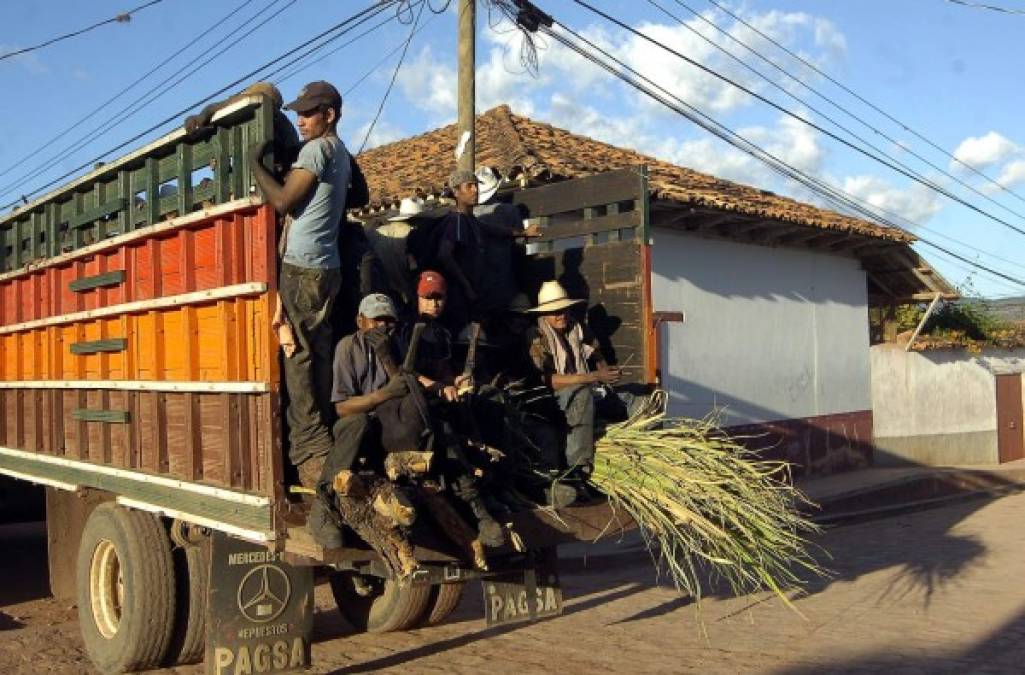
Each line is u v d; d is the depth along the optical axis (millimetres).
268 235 4879
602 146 15867
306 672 6371
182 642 6211
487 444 5367
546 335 6223
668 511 5637
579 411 5750
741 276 14570
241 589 5578
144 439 6035
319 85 5055
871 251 16922
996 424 20516
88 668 6578
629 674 6320
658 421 6234
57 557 8000
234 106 5055
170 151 5738
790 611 8023
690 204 12367
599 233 6934
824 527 13133
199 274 5461
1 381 8445
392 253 6336
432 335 5676
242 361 5098
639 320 6516
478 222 6754
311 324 4828
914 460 18547
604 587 9250
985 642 6930
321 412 4879
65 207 7180
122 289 6250
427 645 7109
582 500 5629
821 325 16188
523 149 12641
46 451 7574
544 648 7008
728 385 14242
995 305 28297
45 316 7500
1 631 7527
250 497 4922
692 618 7863
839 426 16500
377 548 4590
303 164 4801
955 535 12133
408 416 4727
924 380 18922
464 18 11117
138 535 6102
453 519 4805
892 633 7219
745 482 6066
